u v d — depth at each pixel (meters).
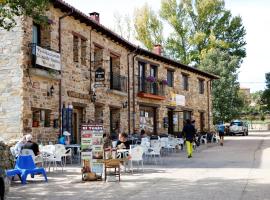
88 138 12.02
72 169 14.80
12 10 12.52
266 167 14.59
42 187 10.73
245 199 8.52
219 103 45.28
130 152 13.67
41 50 16.31
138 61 26.53
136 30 47.16
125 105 24.41
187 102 33.53
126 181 11.60
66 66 18.66
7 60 16.02
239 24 51.56
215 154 21.06
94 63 21.64
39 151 13.59
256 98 80.81
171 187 10.34
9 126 15.80
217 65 45.94
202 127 36.91
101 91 21.78
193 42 48.16
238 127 45.12
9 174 11.09
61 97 18.17
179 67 32.19
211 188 10.02
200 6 48.84
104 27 21.06
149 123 27.78
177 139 23.67
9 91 15.89
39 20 12.13
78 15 18.95
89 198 9.05
